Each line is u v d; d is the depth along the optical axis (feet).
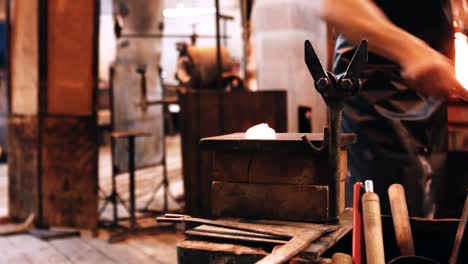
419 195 5.74
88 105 14.47
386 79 5.68
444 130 6.00
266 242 3.84
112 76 15.66
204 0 28.89
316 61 4.00
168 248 13.52
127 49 16.42
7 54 16.49
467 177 9.97
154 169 27.12
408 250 4.13
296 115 15.79
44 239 14.40
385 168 5.69
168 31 33.01
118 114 15.89
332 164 4.13
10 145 16.61
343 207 4.87
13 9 16.21
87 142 14.61
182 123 13.66
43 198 15.37
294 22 15.67
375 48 4.20
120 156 15.85
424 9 5.64
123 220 15.75
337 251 4.38
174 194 20.17
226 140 4.43
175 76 16.31
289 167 4.39
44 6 14.89
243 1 18.15
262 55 16.33
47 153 15.19
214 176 4.64
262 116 13.35
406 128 5.64
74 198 14.89
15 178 16.37
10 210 16.61
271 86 16.07
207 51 16.11
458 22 5.79
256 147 4.34
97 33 14.23
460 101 10.28
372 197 3.80
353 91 3.95
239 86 17.02
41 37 14.93
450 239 4.44
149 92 17.47
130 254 13.06
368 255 3.57
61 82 14.79
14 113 16.30
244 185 4.53
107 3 29.48
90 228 14.75
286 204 4.40
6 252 13.38
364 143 5.76
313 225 4.23
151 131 17.25
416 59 4.00
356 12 4.22
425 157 5.77
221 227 4.15
